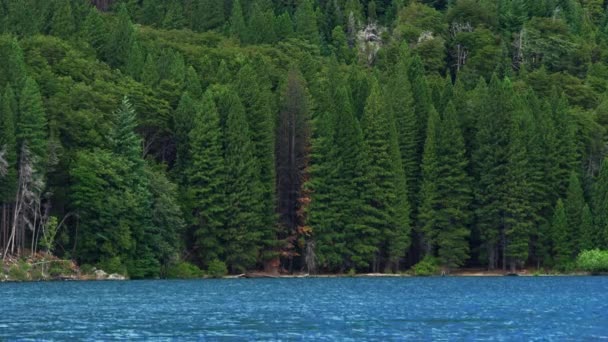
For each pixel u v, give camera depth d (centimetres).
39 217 14612
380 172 16712
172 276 15188
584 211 17112
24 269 13850
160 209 14962
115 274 14425
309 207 16450
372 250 16625
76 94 15450
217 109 16225
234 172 15812
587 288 12950
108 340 6888
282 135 17025
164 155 17125
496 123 17250
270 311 9150
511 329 7625
